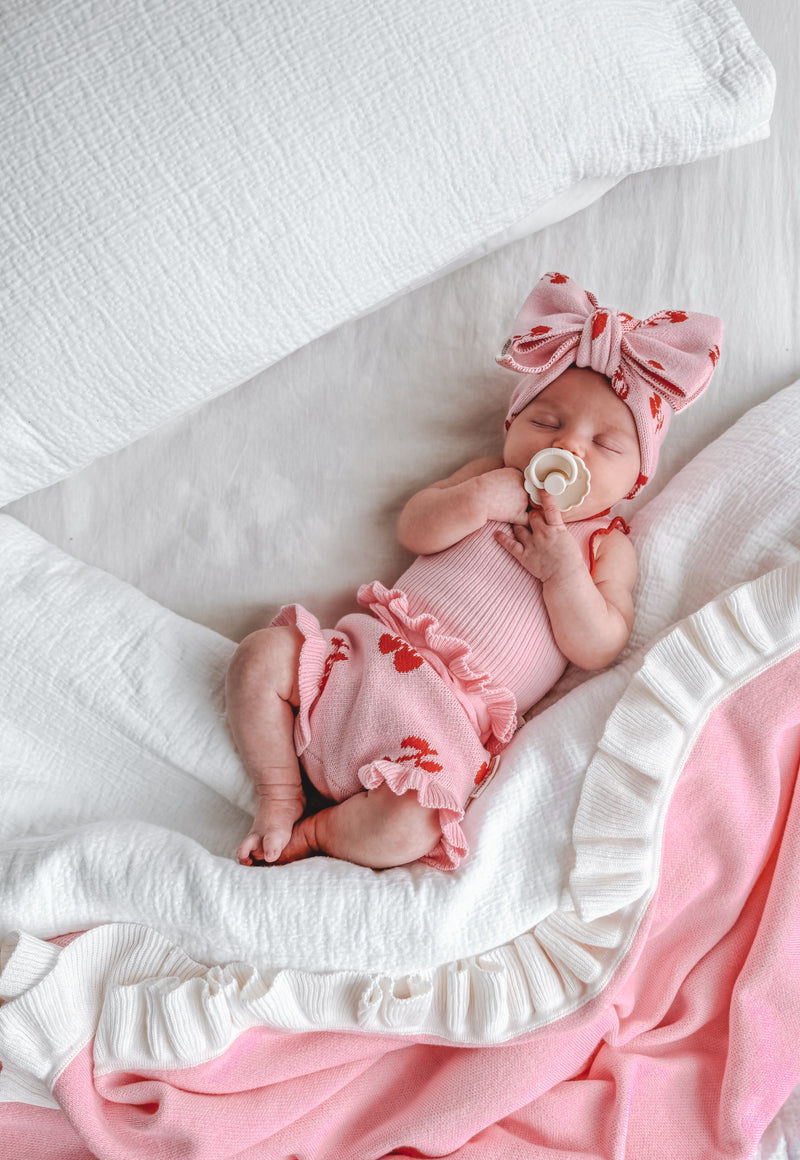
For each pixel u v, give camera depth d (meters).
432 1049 0.96
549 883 0.93
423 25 0.96
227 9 0.92
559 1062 0.91
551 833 0.94
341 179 0.95
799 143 1.25
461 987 0.89
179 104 0.91
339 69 0.94
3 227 0.90
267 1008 0.86
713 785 0.97
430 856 0.95
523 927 0.92
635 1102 0.95
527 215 1.08
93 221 0.91
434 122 0.96
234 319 0.96
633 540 1.14
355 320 1.19
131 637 1.03
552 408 1.07
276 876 0.91
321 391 1.19
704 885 0.98
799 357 1.21
